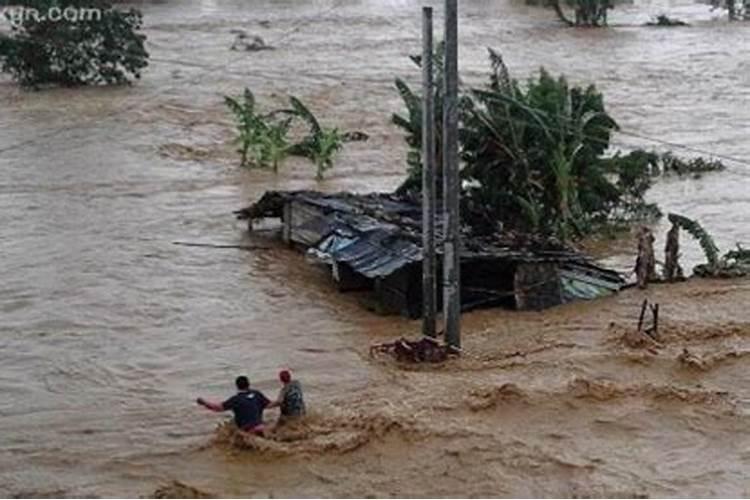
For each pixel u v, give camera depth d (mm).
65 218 45688
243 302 35219
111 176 53625
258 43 96688
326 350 30797
